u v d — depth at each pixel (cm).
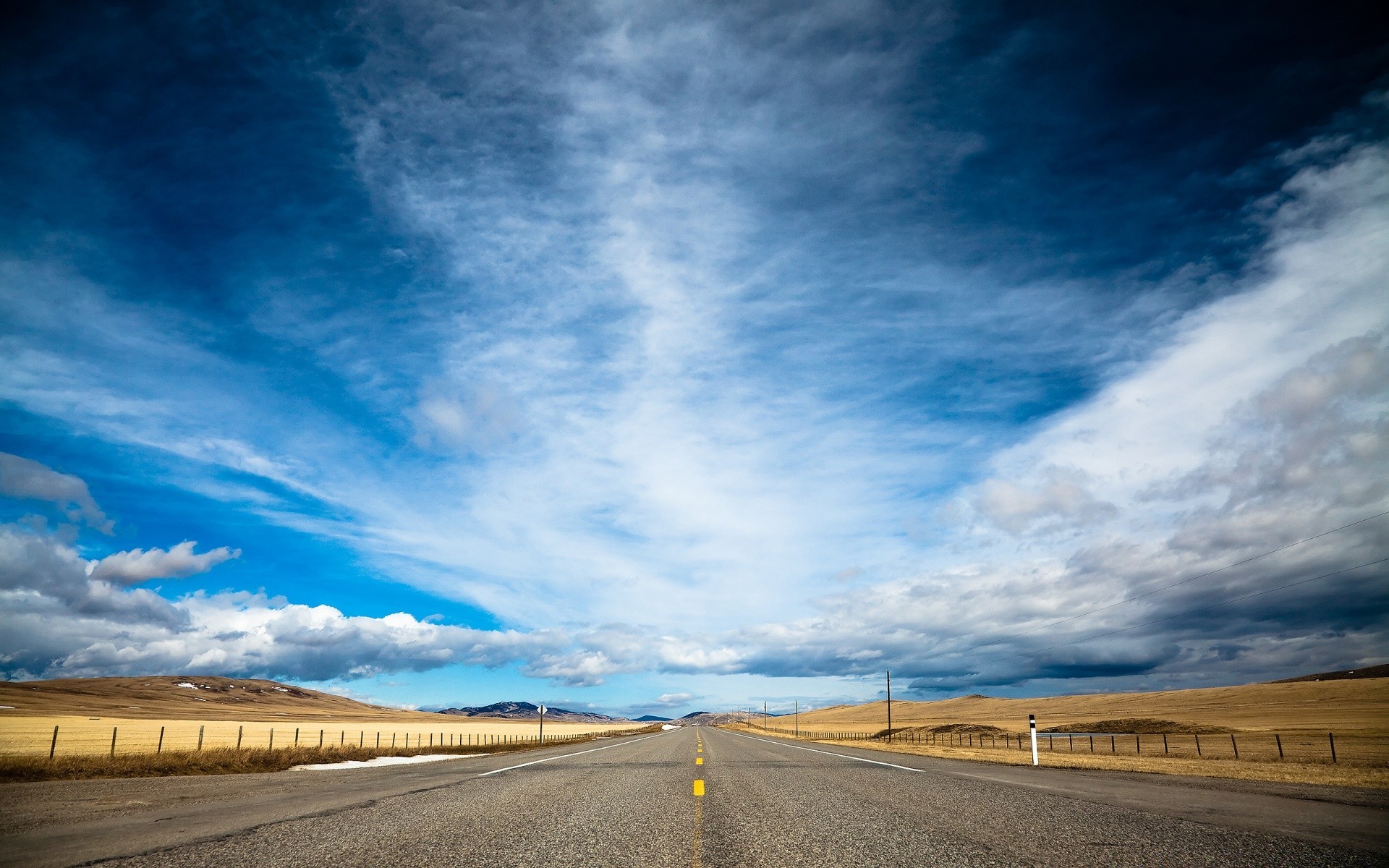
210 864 664
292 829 883
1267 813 945
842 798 1198
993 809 1010
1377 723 8625
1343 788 1305
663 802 1171
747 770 1930
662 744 4091
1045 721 14488
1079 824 864
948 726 9988
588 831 865
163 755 2303
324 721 17300
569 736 7812
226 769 2083
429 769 2098
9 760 1814
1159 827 828
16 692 17325
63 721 9775
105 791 1393
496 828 888
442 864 664
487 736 8431
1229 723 10212
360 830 877
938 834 807
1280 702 14175
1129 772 1761
